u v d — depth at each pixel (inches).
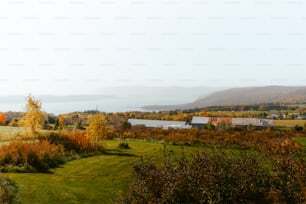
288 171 504.7
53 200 576.4
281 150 642.2
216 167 506.3
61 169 874.8
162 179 486.0
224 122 3036.4
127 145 1290.6
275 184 491.8
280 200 452.8
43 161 911.7
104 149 1206.3
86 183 709.3
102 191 637.3
